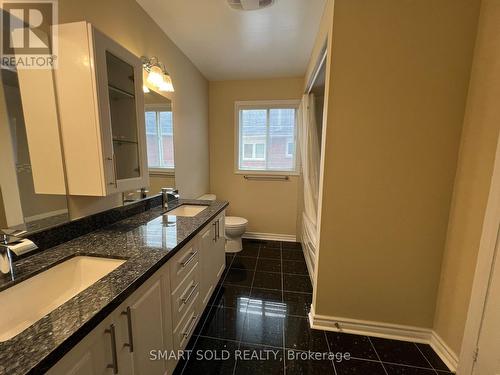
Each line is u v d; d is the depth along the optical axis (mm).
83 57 1062
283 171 3309
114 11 1444
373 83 1372
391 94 1367
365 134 1424
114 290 762
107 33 1396
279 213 3383
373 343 1524
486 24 1184
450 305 1389
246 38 2119
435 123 1357
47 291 905
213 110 3311
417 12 1284
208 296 1802
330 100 1421
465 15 1251
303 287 2180
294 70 2885
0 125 916
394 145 1412
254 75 3057
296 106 3137
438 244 1463
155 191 2004
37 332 581
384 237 1512
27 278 832
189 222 1567
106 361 736
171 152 2242
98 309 667
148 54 1804
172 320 1173
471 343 1199
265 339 1547
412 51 1316
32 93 1013
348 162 1468
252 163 3400
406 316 1560
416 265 1504
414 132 1382
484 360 1134
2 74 913
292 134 3240
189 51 2385
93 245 1140
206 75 3062
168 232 1351
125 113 1453
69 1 1144
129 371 849
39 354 519
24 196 996
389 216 1483
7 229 940
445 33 1279
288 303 1937
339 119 1433
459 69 1294
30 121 1010
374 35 1332
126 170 1476
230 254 2910
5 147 934
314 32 2004
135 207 1739
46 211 1086
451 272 1387
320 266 1610
